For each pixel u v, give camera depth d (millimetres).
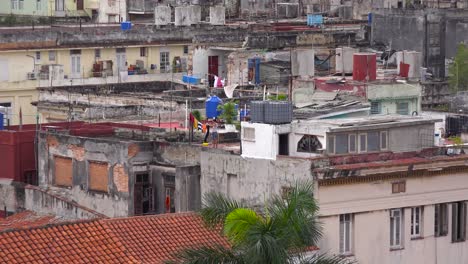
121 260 73312
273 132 82438
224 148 86062
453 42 137875
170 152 86750
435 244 84375
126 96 118562
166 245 75312
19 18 166375
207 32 141875
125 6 172250
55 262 71750
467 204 85438
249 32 140875
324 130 82250
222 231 69625
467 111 110188
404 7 152875
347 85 99250
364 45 139500
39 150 91375
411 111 99938
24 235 72438
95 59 142625
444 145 87062
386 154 83250
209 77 133125
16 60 138250
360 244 81625
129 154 86750
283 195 75688
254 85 121250
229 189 83000
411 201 83312
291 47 136250
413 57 112562
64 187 90062
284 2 167500
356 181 81188
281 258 65375
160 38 145375
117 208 87312
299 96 99188
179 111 108188
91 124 99500
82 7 172875
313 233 68000
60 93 124312
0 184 91375
